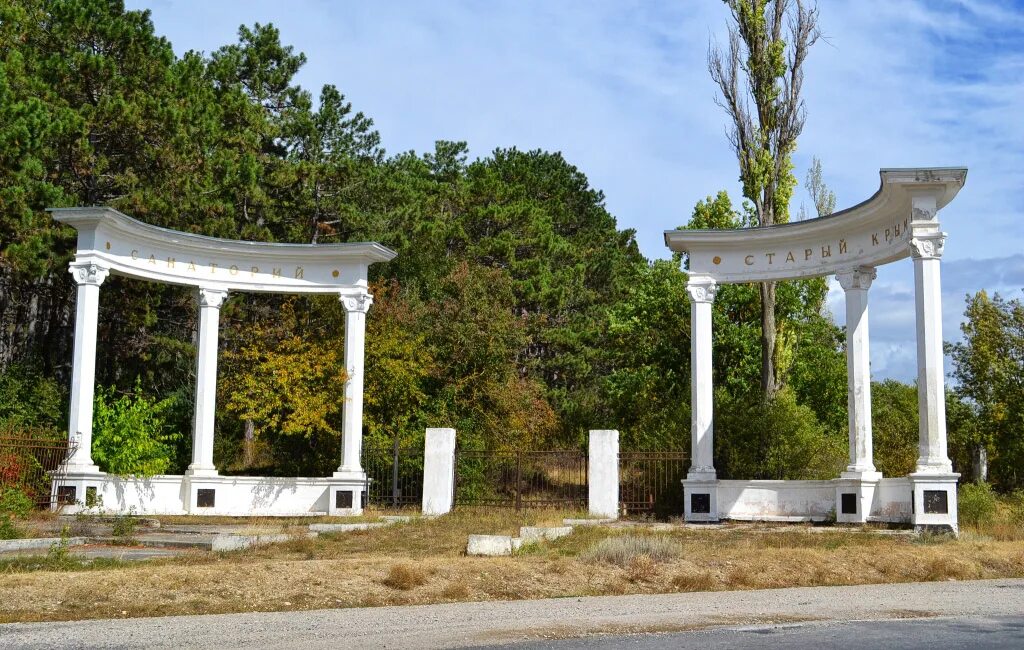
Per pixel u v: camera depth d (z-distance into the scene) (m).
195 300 37.81
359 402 29.78
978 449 34.94
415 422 35.84
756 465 29.27
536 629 11.76
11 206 28.70
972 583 15.79
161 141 34.59
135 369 38.88
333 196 43.03
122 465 27.89
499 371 40.69
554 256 57.19
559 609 13.25
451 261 47.97
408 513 27.91
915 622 12.23
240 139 39.03
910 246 22.89
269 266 30.19
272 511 29.09
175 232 28.41
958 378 34.16
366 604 13.74
